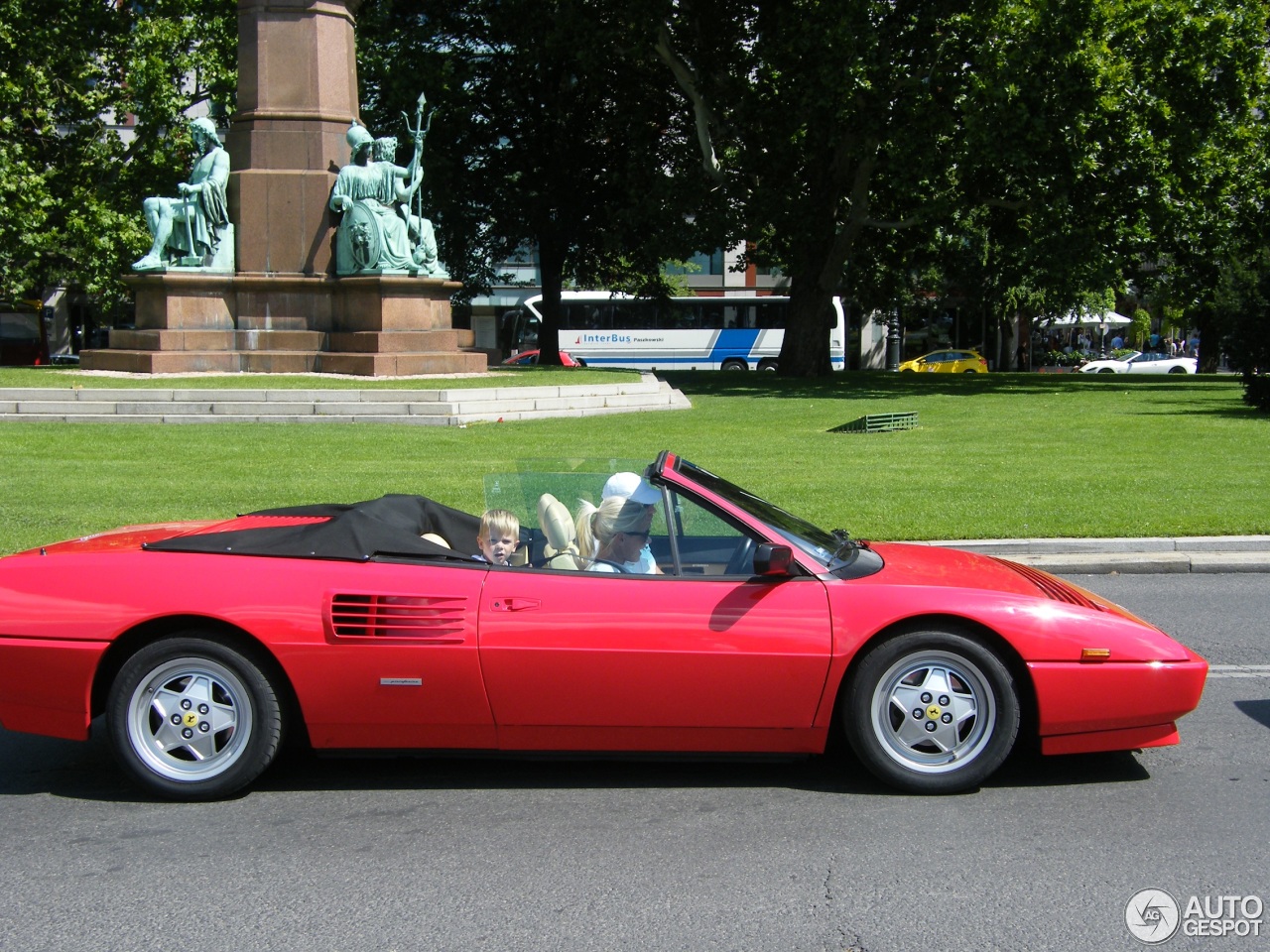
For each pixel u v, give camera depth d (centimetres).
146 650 484
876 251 4106
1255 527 1089
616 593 489
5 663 489
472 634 482
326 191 2433
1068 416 2236
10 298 4075
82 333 5706
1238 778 509
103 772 533
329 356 2400
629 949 356
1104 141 2923
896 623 489
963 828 453
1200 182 3061
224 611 482
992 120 2800
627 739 493
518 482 544
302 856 430
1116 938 363
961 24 2883
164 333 2350
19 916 382
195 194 2402
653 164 3541
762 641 482
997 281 4931
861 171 3219
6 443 1647
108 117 4978
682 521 518
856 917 377
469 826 459
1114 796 488
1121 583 953
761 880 406
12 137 3434
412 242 2555
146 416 1947
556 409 2206
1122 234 3238
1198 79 2895
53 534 1040
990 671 483
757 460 1596
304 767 533
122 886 405
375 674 482
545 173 3950
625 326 5419
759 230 3372
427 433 1858
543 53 3569
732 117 3272
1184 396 2792
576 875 411
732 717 487
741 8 3281
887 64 2889
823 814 468
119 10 3641
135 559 502
